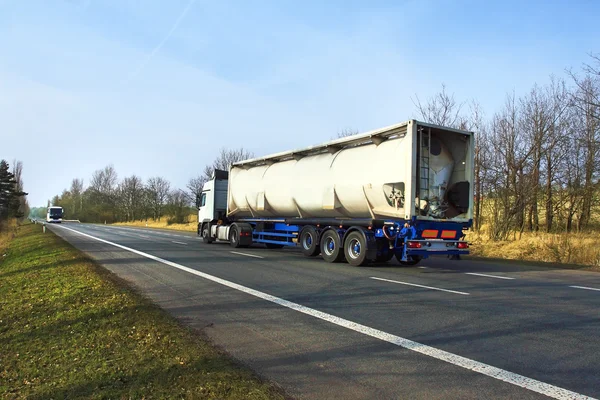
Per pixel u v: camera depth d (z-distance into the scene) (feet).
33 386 12.63
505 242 72.49
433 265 47.88
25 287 29.73
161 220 232.32
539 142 90.07
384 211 42.29
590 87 73.92
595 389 12.59
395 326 19.77
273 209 59.62
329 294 27.66
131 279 33.40
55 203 421.59
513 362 14.93
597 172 85.35
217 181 76.02
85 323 19.66
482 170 95.50
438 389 12.62
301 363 14.90
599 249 55.16
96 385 12.62
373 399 11.94
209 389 12.37
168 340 17.11
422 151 40.55
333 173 48.32
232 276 35.35
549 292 29.45
